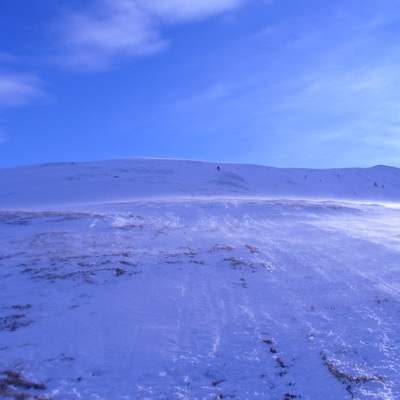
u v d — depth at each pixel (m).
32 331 12.98
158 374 10.64
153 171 68.56
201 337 12.50
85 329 13.11
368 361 10.91
